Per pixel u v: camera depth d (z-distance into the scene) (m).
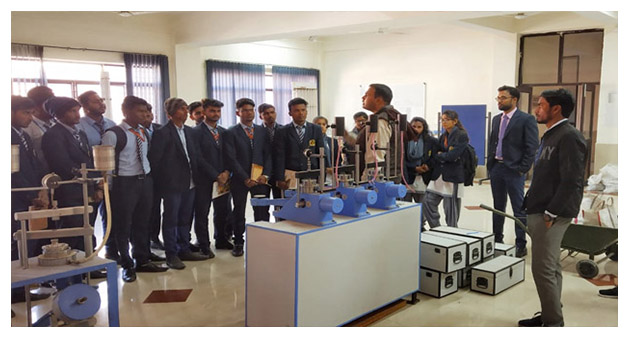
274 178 4.35
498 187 4.36
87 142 3.84
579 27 7.93
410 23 5.41
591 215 5.11
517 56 8.70
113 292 2.35
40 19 6.38
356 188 2.81
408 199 4.63
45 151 3.51
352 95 11.31
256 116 9.96
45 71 6.47
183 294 3.44
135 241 3.92
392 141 3.30
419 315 3.04
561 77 8.43
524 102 8.75
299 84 10.95
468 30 9.47
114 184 3.71
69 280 2.68
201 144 4.27
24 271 2.20
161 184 3.99
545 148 2.64
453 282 3.44
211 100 4.30
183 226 4.24
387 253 2.96
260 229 2.56
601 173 6.26
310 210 2.59
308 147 4.21
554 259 2.67
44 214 2.28
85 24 6.82
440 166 4.38
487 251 3.73
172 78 7.89
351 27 5.70
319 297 2.54
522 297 3.36
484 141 9.16
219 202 4.57
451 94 9.84
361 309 2.80
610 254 4.01
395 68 10.59
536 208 2.67
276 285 2.50
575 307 3.15
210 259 4.29
